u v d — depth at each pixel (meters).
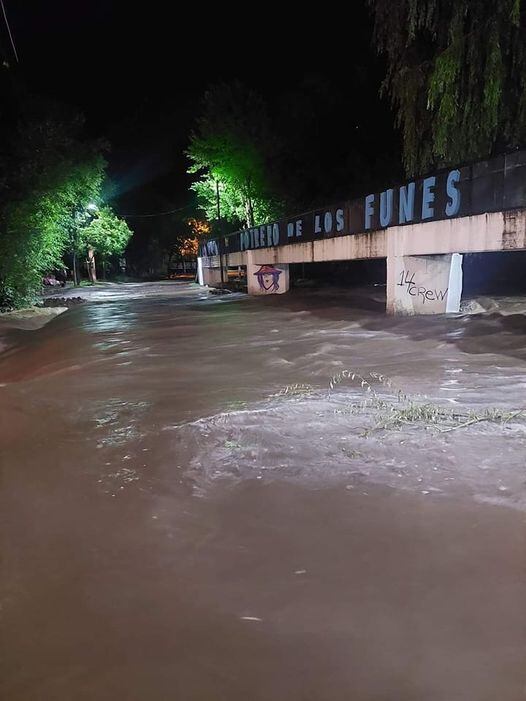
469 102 13.18
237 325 15.38
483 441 5.17
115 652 2.81
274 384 8.18
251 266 27.22
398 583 3.23
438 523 3.83
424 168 15.09
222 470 4.89
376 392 7.33
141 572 3.49
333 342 11.44
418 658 2.66
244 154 38.72
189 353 11.39
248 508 4.20
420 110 14.66
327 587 3.23
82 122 30.56
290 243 21.92
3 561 3.71
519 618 2.90
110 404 7.52
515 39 12.52
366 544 3.64
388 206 14.59
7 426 6.82
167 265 86.44
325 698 2.46
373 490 4.36
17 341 18.20
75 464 5.32
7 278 27.30
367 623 2.92
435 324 12.52
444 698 2.41
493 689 2.45
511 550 3.48
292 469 4.81
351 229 16.75
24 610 3.19
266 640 2.83
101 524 4.12
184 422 6.34
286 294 25.09
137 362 10.76
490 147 13.64
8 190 26.00
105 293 39.91
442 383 7.68
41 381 9.74
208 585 3.32
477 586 3.17
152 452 5.46
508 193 10.72
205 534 3.89
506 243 10.82
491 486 4.30
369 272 33.41
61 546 3.86
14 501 4.61
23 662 2.78
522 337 10.26
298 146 38.03
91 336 15.41
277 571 3.41
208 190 42.88
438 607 3.01
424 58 14.48
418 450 5.04
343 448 5.19
